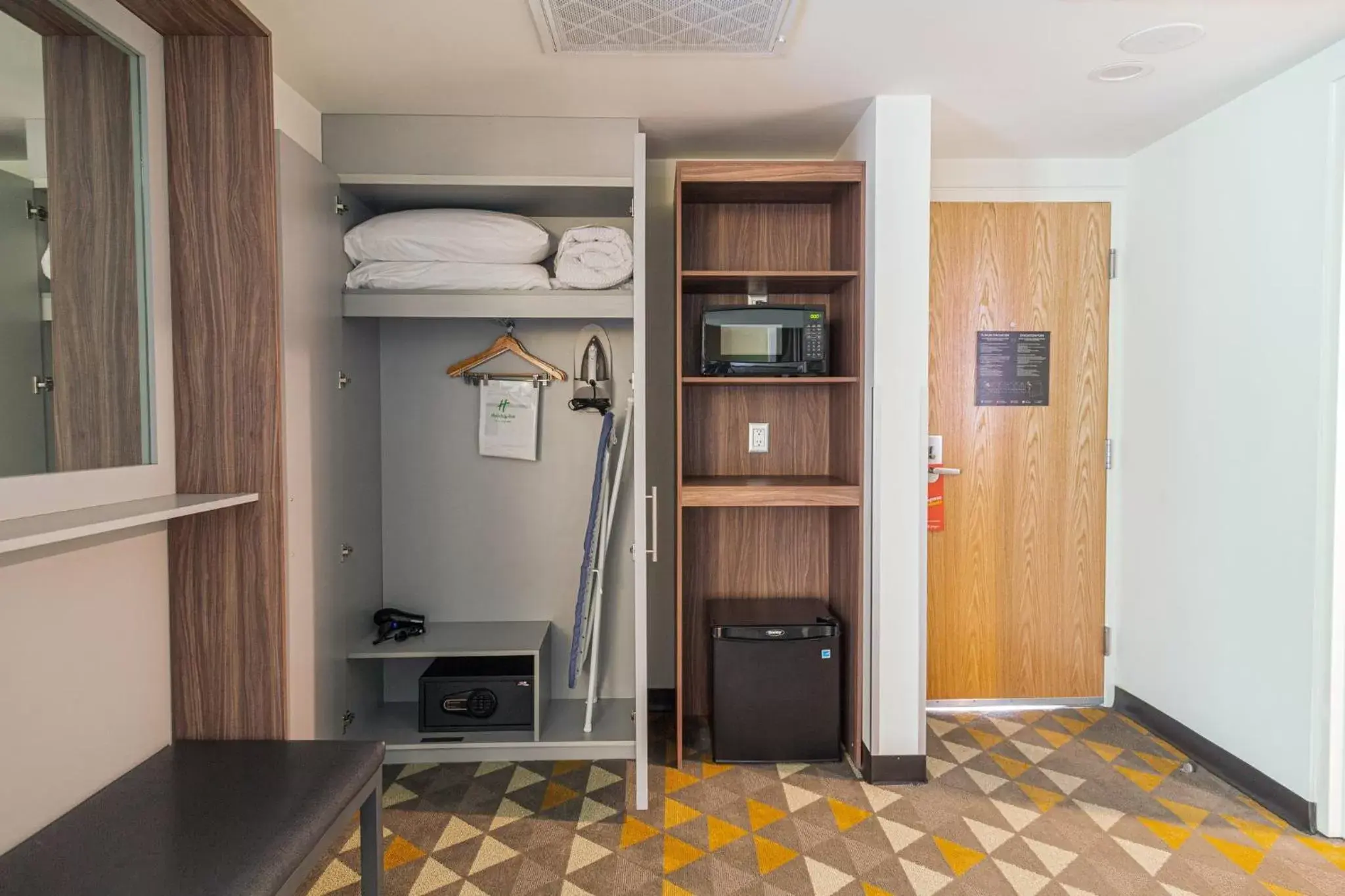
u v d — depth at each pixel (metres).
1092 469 3.43
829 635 2.89
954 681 3.45
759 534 3.32
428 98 2.62
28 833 1.40
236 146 1.70
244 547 1.75
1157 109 2.79
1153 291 3.17
